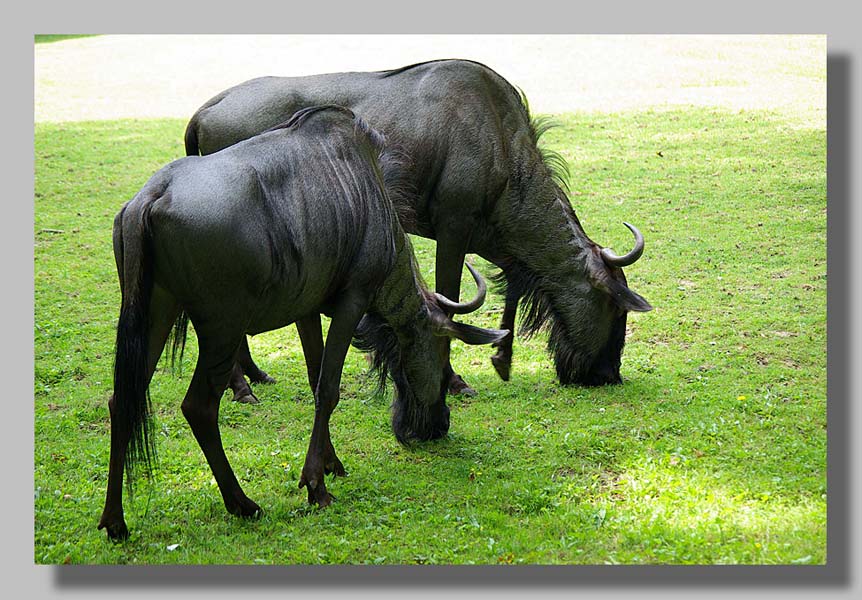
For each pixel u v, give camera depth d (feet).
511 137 40.91
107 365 44.80
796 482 32.12
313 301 30.35
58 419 38.86
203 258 26.71
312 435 31.42
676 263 55.77
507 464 34.50
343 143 31.32
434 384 35.06
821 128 76.84
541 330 47.16
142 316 26.61
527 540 28.99
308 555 28.25
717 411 38.24
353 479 33.40
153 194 26.78
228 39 115.96
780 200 64.44
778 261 55.57
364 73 41.04
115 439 27.35
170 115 89.10
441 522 30.25
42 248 60.80
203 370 28.53
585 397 40.78
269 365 45.57
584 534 29.17
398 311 33.40
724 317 48.55
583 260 41.11
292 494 32.42
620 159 73.20
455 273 41.27
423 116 39.88
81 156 78.28
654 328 47.60
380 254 31.65
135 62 108.06
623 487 32.19
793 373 41.91
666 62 96.94
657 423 37.14
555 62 98.32
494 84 41.06
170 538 29.35
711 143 75.31
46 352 46.21
